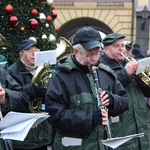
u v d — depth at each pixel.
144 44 26.86
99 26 29.47
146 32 26.80
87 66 4.30
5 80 4.57
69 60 4.35
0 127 3.81
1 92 4.09
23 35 6.98
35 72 5.58
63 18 27.98
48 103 4.22
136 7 26.91
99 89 4.24
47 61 5.60
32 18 7.05
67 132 4.25
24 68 5.85
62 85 4.25
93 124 4.12
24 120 3.82
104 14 27.75
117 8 27.58
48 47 7.30
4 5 6.87
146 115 5.35
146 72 5.42
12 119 3.79
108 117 4.58
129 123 5.16
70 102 4.24
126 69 5.20
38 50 5.90
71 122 4.12
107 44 5.41
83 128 4.12
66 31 29.69
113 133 4.99
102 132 4.27
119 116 5.05
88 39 4.19
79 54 4.28
